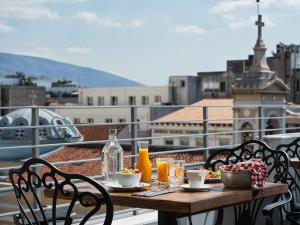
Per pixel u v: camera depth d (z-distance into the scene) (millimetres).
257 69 41938
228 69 72125
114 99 75500
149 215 6027
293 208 5156
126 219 5836
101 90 76750
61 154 28312
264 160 5188
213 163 5316
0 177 4559
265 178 4129
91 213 3375
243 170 4043
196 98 73500
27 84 95312
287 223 5844
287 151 6133
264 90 41469
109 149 4266
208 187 3928
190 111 60875
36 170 5008
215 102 58750
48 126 5539
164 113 68875
